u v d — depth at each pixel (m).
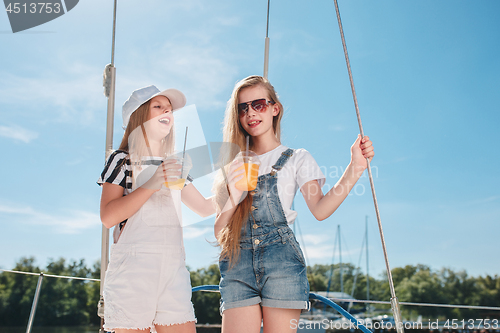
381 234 1.54
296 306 1.59
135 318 1.47
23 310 27.28
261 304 1.66
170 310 1.54
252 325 1.63
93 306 28.30
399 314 1.45
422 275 29.95
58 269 28.34
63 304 27.84
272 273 1.62
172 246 1.59
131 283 1.49
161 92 1.67
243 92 1.88
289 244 1.67
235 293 1.66
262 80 1.92
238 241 1.69
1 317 26.86
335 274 22.59
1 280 27.16
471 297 28.69
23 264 27.86
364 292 23.14
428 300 29.05
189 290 1.62
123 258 1.53
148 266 1.52
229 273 1.69
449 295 28.98
